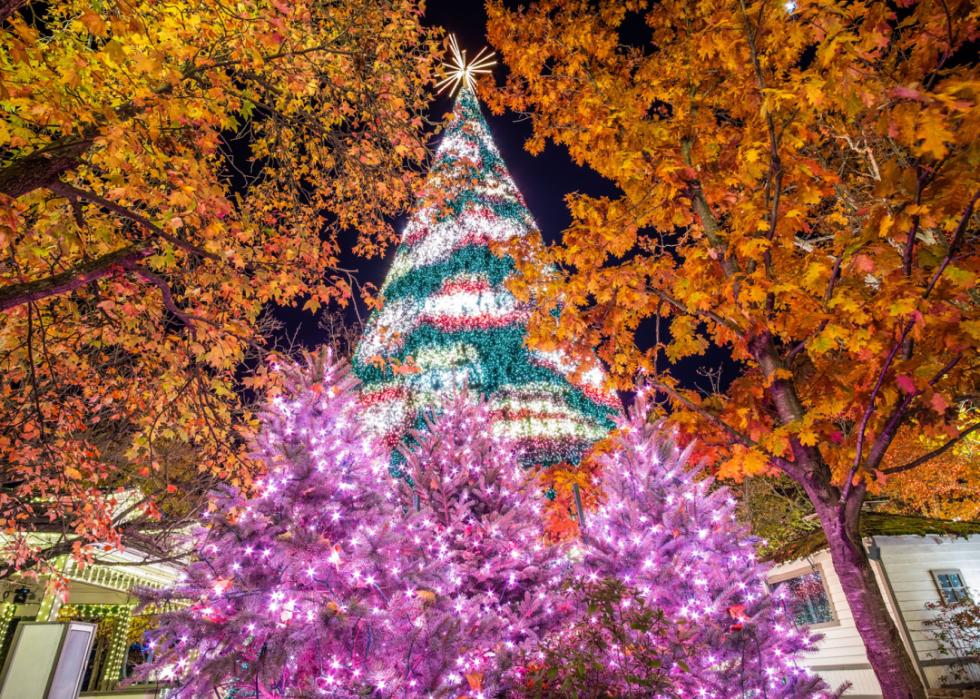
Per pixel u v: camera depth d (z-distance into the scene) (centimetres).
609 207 707
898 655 444
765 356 583
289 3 720
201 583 491
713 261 655
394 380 2117
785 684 599
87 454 809
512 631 726
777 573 1448
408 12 838
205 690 425
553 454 1958
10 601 1132
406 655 469
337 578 499
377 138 852
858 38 435
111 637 1389
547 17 809
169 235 541
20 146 546
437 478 976
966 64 441
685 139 700
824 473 527
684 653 573
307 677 468
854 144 854
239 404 925
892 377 474
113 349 941
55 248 612
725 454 651
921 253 484
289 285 751
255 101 689
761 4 532
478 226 2497
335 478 567
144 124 545
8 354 737
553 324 696
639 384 741
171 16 550
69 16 584
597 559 713
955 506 1670
